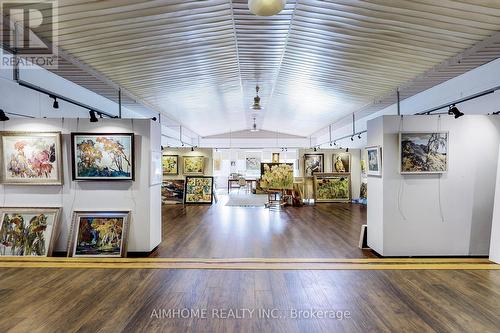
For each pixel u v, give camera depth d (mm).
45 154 4582
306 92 7578
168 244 5219
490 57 4312
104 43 3996
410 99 7469
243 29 4238
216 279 3486
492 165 4516
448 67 4773
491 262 4129
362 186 10797
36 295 3043
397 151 4500
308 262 4152
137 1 3123
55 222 4582
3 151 4555
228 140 17594
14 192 4680
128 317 2623
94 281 3412
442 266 3938
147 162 4734
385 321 2561
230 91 7934
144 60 4785
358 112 9117
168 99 7777
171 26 3793
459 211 4480
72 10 3129
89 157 4660
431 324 2506
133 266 3947
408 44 4098
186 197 10836
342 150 11289
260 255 4559
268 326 2490
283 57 5340
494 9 3080
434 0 3002
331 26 3922
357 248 4973
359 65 5098
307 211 9039
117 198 4715
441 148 4461
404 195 4496
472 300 2934
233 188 17031
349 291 3156
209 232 6164
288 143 17469
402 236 4480
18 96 4773
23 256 4414
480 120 4516
